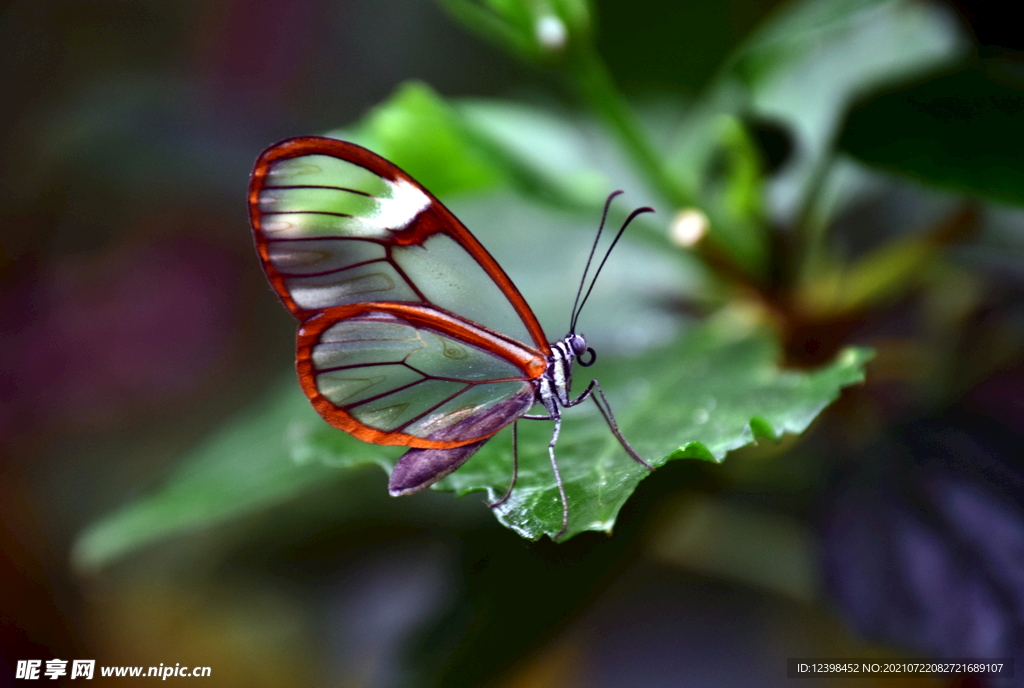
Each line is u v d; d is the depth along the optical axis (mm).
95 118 308
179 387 354
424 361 268
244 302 352
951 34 286
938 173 264
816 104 289
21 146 333
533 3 268
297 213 260
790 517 294
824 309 277
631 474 255
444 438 264
